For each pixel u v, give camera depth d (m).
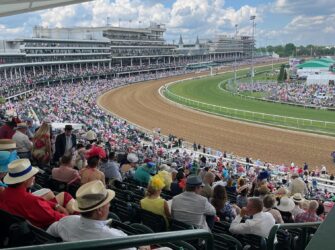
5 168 6.02
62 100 72.19
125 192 8.43
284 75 117.44
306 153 38.22
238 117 57.59
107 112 67.06
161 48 178.62
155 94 94.88
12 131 11.30
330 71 112.00
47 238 4.28
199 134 48.16
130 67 150.12
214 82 129.00
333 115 58.72
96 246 2.25
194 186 6.64
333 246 1.94
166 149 35.78
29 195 4.97
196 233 2.88
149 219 6.67
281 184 22.81
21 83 83.38
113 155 11.05
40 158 10.31
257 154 38.66
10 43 98.75
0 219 4.38
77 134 27.23
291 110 64.94
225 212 9.05
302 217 8.91
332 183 27.75
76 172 7.83
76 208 4.12
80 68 130.12
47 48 110.88
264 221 6.72
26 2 12.05
